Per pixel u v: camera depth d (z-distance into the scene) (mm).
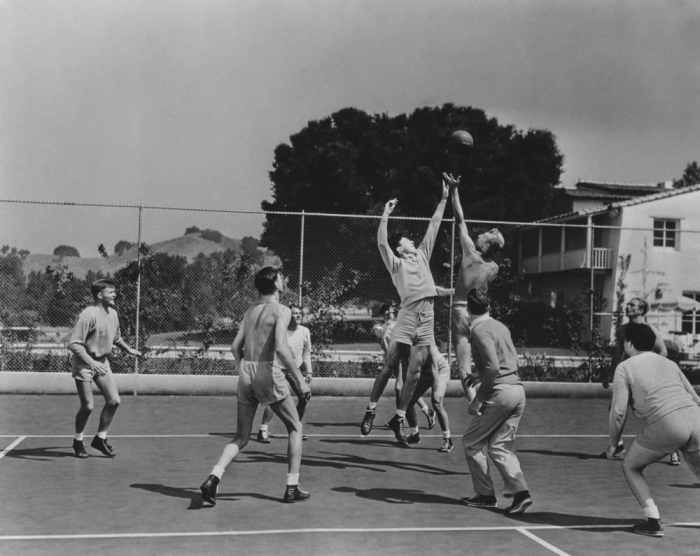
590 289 17828
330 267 17047
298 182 48875
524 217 47219
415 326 10039
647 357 6520
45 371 15992
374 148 48469
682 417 6227
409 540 6043
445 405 15555
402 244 10289
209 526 6355
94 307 9375
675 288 36156
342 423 12891
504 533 6320
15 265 15812
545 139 48719
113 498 7309
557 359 17750
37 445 10148
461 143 10406
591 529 6500
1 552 5574
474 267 9586
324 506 7133
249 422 7141
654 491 8164
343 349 17031
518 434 12180
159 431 11469
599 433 12352
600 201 51156
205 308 16297
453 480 8484
